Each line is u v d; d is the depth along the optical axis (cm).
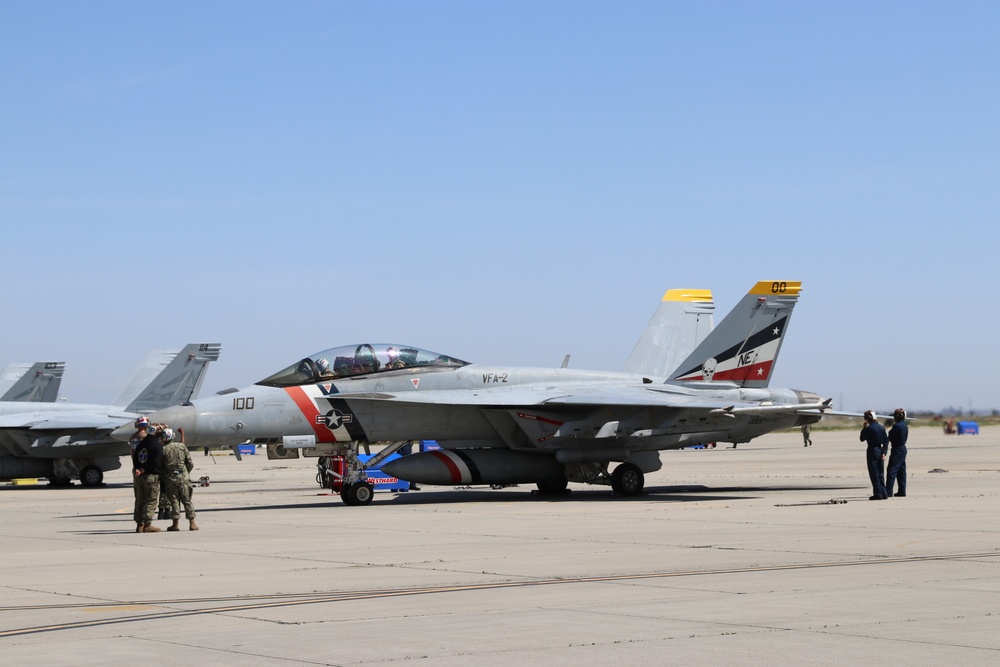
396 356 2297
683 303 2906
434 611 895
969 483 2652
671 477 3150
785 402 2523
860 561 1192
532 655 723
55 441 3422
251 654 733
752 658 709
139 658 724
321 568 1183
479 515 1886
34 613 907
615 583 1042
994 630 796
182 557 1309
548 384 2417
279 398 2166
